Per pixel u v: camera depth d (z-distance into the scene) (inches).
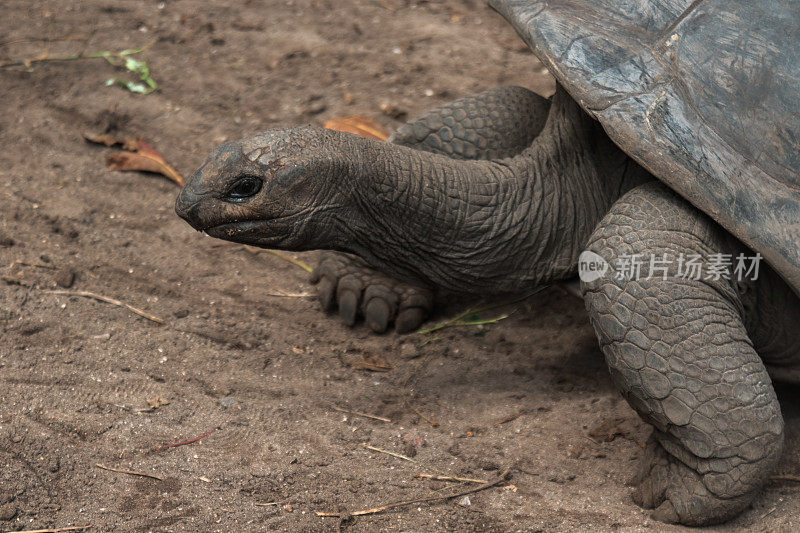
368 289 335.3
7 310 313.0
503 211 280.8
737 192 238.8
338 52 530.0
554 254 291.7
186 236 379.9
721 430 232.2
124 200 396.8
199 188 234.2
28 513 230.5
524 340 332.5
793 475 265.4
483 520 240.2
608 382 308.2
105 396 279.9
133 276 349.4
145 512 235.0
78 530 227.0
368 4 594.9
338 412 288.0
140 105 464.4
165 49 522.6
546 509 245.9
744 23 257.6
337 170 244.1
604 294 241.3
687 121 244.4
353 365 315.6
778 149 244.7
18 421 261.0
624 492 256.2
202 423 273.9
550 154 290.8
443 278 287.3
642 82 251.1
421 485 253.9
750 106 247.6
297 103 476.1
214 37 538.3
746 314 271.4
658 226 247.1
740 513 247.3
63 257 351.6
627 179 283.0
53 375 285.4
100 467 249.6
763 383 238.4
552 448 273.6
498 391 304.5
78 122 446.3
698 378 233.5
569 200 289.1
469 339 333.4
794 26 255.8
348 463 261.7
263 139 238.2
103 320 317.7
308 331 333.7
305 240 250.1
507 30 567.8
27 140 427.5
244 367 306.7
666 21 263.3
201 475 250.7
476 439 277.3
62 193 393.7
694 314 237.6
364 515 239.9
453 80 502.3
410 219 267.0
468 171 279.1
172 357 305.1
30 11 555.8
